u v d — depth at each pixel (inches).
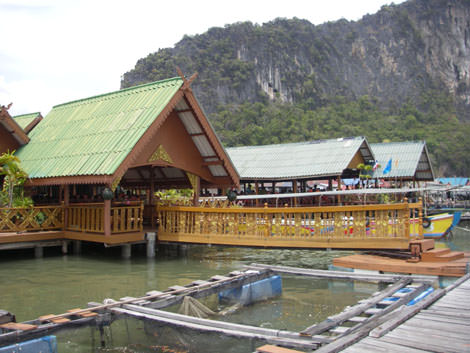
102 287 472.4
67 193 697.0
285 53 5900.6
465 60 6717.5
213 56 5418.3
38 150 758.5
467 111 5999.0
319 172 1296.8
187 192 1489.9
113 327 344.8
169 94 661.9
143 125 631.8
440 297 346.6
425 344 235.3
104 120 717.3
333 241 559.5
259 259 695.7
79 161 646.5
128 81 5027.1
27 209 653.9
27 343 280.5
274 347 248.5
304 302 436.1
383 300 382.3
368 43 6909.5
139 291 456.1
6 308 391.2
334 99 5403.5
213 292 425.7
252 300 443.5
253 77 5305.1
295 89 5531.5
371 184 1567.4
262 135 3764.8
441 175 3789.4
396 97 6003.9
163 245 783.1
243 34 5831.7
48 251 709.9
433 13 7126.0
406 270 499.2
